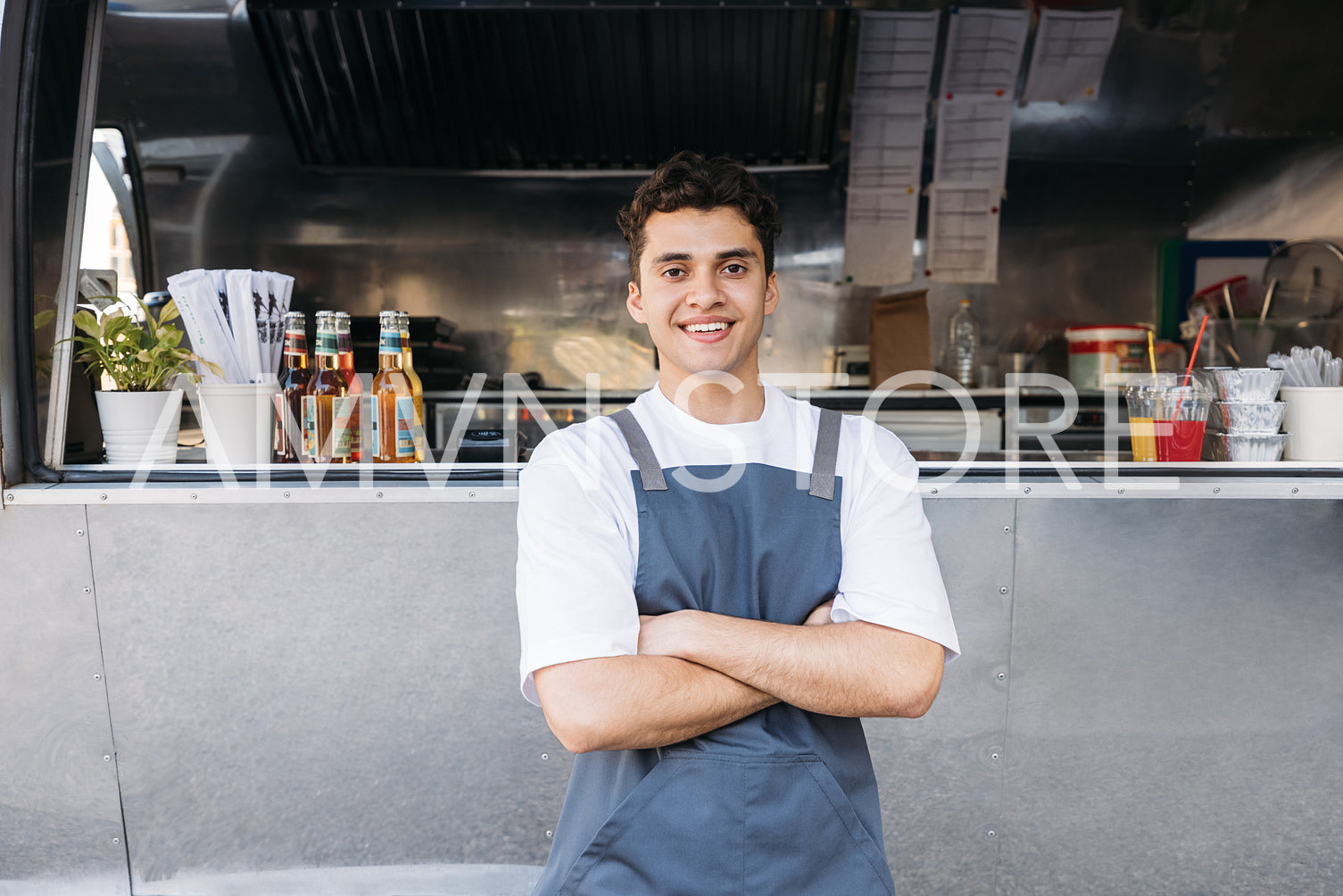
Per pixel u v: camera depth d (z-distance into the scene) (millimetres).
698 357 947
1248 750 1469
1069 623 1445
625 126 3426
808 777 885
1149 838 1486
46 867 1474
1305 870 1486
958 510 1425
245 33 3244
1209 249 3643
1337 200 3578
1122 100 3529
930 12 3377
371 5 2979
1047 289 3680
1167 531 1428
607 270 3607
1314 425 1487
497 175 3553
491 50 3191
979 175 3605
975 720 1462
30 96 1352
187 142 3381
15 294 1381
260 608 1433
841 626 909
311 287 3566
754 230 939
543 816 1470
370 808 1472
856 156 3588
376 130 3424
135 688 1442
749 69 3256
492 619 1435
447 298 3613
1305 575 1436
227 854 1480
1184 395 1479
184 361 1495
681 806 875
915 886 1490
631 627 898
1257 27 3387
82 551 1412
